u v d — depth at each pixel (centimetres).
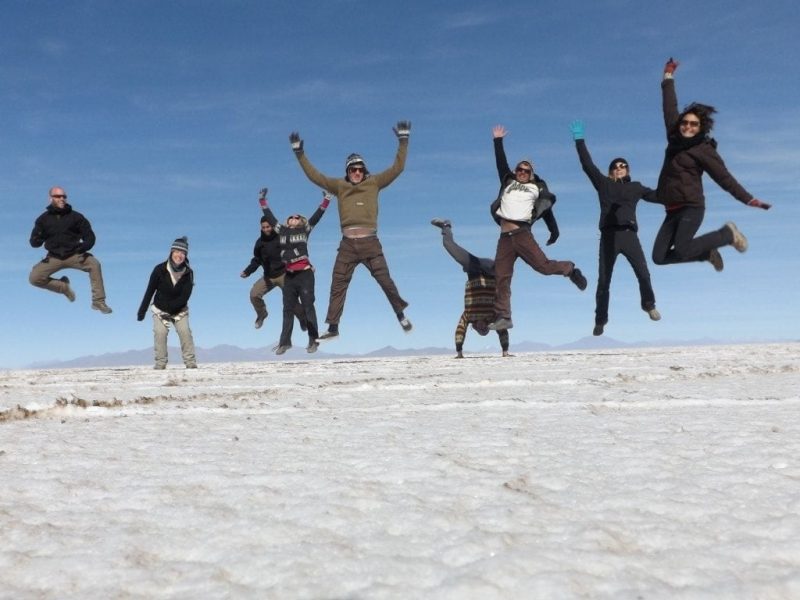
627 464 204
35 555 135
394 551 133
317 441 255
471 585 113
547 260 963
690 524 148
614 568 122
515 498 169
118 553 135
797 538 138
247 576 123
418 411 350
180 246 1056
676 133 662
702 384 464
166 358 1077
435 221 1098
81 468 213
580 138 925
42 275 1207
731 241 636
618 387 459
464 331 1102
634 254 921
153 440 265
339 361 1139
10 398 482
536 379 536
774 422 279
